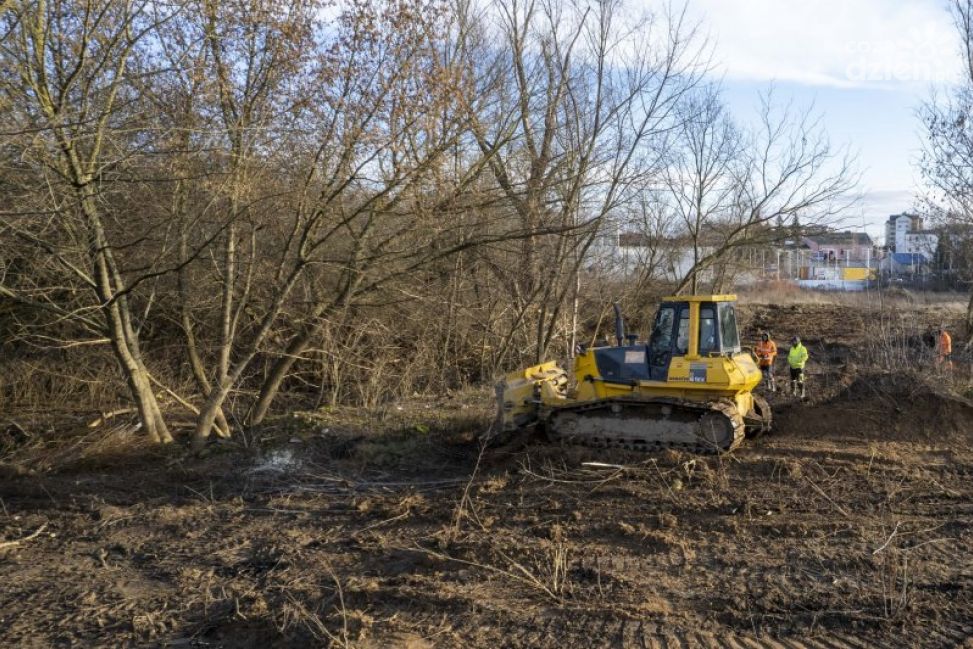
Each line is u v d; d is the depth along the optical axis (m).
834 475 8.32
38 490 8.97
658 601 5.60
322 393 13.61
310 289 11.83
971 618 5.18
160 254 10.13
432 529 7.25
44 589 6.30
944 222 19.42
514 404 10.20
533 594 5.76
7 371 13.04
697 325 9.66
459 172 11.31
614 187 14.06
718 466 8.63
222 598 5.99
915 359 12.37
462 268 14.53
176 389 13.00
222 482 9.14
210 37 9.07
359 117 9.56
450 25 10.11
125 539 7.41
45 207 8.79
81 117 8.35
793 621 5.26
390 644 5.11
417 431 11.04
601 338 19.48
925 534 6.71
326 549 6.89
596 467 8.77
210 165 9.65
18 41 8.21
